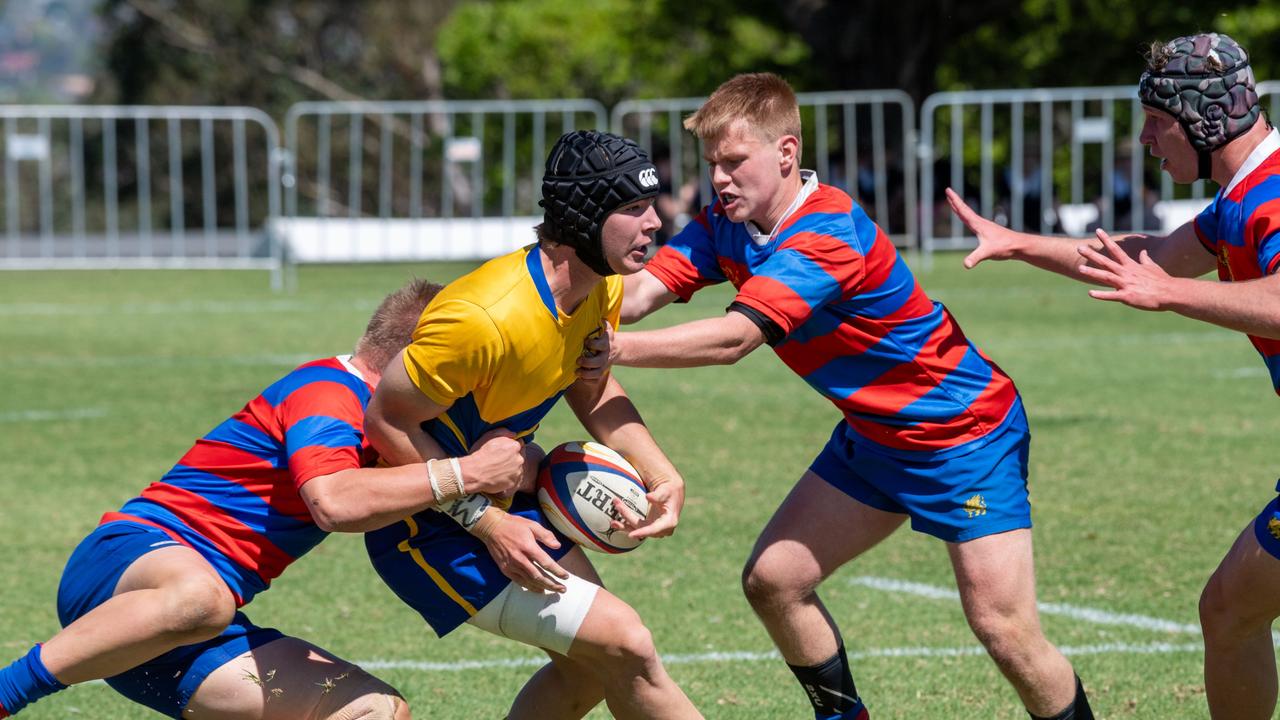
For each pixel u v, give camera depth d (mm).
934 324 15414
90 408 40719
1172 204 82688
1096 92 77625
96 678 13781
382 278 79375
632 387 44594
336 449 13625
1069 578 24078
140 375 46500
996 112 118938
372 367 14414
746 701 18516
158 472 32750
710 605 22969
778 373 47406
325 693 13906
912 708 18172
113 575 13969
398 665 20203
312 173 186750
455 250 84000
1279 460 32781
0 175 192125
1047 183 77938
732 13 134250
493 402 13680
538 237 13516
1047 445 34875
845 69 108188
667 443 35844
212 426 38031
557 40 154625
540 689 15312
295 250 82562
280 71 194375
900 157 84562
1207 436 35562
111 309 66250
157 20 193875
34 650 13609
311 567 25562
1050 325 57750
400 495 13164
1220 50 14219
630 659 13812
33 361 49781
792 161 15078
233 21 194625
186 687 14031
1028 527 15383
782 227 15125
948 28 106812
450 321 13055
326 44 199250
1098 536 26703
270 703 13945
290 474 13820
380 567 14562
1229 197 14383
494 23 157000
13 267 84750
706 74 141125
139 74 195125
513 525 13500
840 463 16031
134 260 81750
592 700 15258
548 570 13531
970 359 15523
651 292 16406
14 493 30719
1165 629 21281
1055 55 131000
